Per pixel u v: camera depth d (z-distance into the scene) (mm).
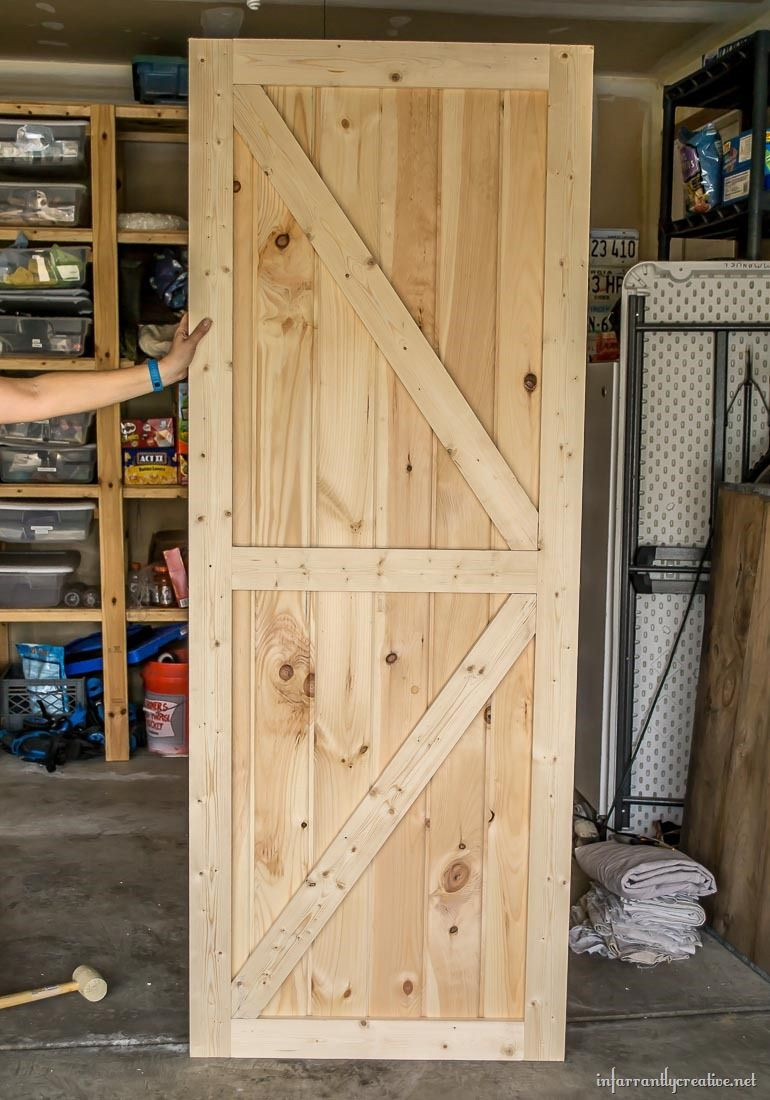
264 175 2105
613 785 3383
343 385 2152
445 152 2111
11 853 3396
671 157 3949
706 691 3043
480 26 4219
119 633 4312
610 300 4504
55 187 4043
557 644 2193
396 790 2223
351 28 4211
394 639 2203
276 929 2242
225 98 2084
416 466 2174
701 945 2826
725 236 3951
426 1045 2264
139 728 4621
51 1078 2188
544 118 2109
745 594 2854
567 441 2156
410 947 2266
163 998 2514
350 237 2115
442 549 2176
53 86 4637
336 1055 2264
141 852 3414
